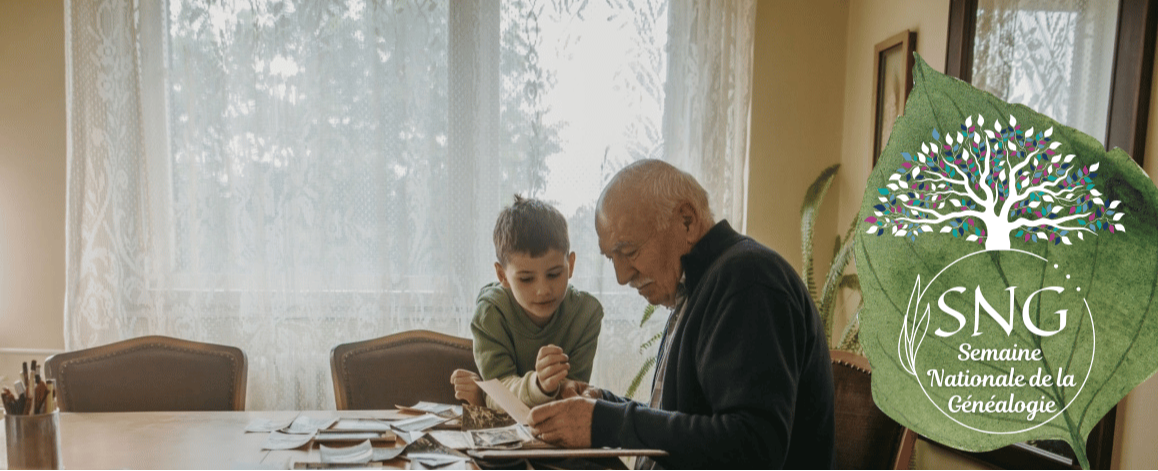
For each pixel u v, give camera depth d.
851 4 2.77
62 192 2.63
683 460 1.04
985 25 2.07
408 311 2.64
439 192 2.63
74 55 2.48
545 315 1.56
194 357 1.77
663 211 1.18
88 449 1.26
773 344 1.02
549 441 1.14
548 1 2.62
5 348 2.65
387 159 2.61
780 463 1.00
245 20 2.55
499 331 1.59
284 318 2.61
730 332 1.05
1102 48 1.74
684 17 2.65
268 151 2.58
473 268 2.65
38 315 2.66
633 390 2.51
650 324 2.68
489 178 2.64
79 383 1.70
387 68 2.60
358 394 1.80
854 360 1.48
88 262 2.52
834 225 2.83
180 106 2.57
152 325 2.58
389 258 2.62
